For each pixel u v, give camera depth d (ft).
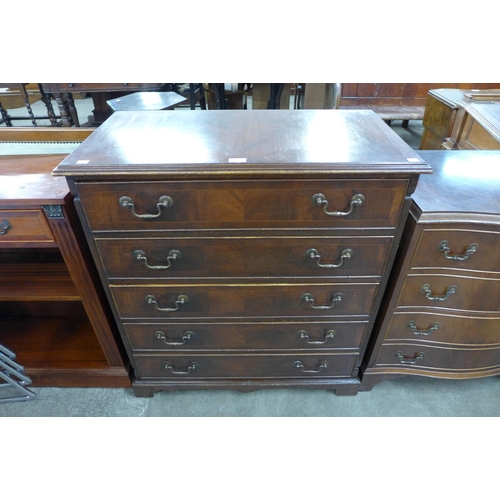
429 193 2.98
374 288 3.10
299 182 2.47
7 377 3.76
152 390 3.91
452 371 3.82
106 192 2.49
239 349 3.57
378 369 3.84
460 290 3.14
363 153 2.56
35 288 3.49
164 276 2.97
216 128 3.08
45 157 3.64
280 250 2.82
